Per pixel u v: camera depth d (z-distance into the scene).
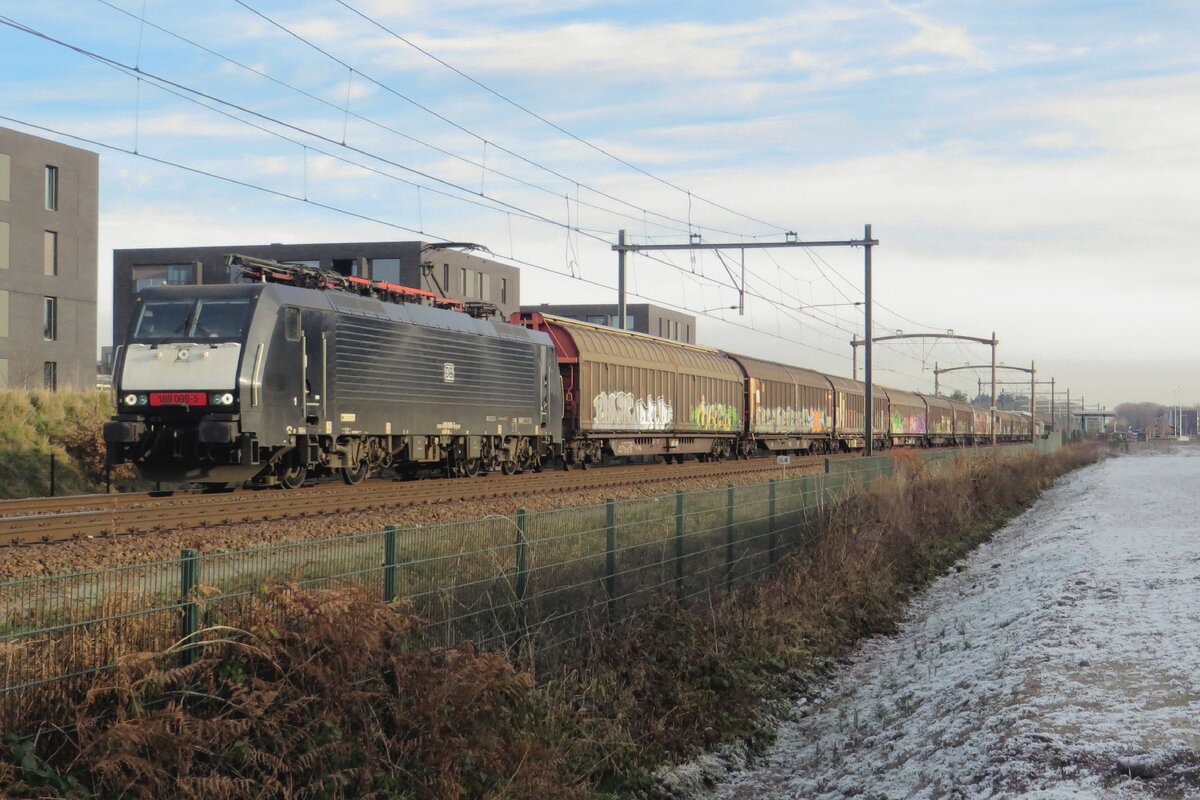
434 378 24.62
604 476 28.53
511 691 7.30
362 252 61.84
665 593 11.42
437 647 7.42
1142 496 31.77
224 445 19.28
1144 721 7.44
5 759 5.28
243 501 17.72
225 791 5.75
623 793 7.93
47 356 46.72
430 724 6.83
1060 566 16.41
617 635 10.10
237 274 21.22
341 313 21.64
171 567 6.77
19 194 45.50
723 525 13.42
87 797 5.35
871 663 12.70
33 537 13.36
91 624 5.88
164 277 63.06
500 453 27.91
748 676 10.55
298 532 14.80
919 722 9.06
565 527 9.88
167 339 19.58
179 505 16.81
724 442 41.69
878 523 19.17
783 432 46.09
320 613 6.53
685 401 37.72
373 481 24.92
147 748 5.68
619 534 10.74
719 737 9.41
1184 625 10.64
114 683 5.79
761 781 8.83
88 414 27.81
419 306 24.75
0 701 5.48
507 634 8.71
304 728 6.32
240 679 6.22
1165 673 8.79
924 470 26.27
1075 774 6.55
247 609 6.57
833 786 8.17
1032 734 7.25
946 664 11.38
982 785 6.72
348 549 7.61
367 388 22.38
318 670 6.42
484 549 8.68
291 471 21.19
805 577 14.83
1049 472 52.09
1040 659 9.65
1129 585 13.59
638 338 35.78
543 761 7.33
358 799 6.29
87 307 48.50
